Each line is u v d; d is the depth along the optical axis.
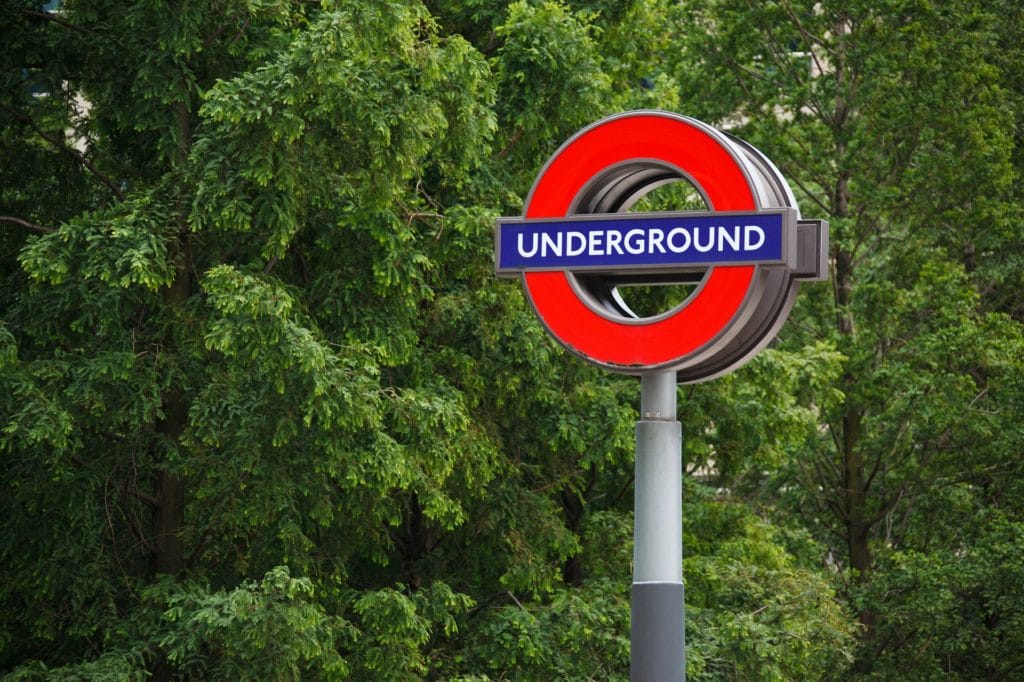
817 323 29.86
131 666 15.53
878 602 26.41
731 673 20.34
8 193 18.11
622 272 9.56
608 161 9.66
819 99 29.33
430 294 17.56
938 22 28.22
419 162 18.16
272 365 14.81
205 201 15.23
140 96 16.05
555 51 18.45
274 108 14.70
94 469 16.41
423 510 16.84
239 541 17.58
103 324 15.53
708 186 9.38
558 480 20.94
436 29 16.73
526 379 19.31
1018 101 29.80
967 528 27.17
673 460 9.76
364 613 17.31
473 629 19.84
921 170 27.80
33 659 16.78
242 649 15.16
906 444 27.45
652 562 9.72
